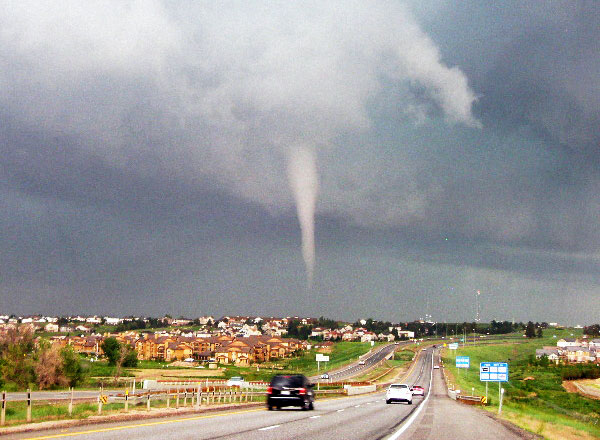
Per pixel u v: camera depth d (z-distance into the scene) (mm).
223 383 73125
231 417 27594
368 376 149875
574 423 45750
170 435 18547
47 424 20828
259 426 22609
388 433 21891
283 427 22500
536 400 86750
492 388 134250
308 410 35250
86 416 24844
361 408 40375
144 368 165375
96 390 77250
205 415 28844
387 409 39531
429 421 28844
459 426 26141
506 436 21938
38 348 89688
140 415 25984
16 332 90688
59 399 49094
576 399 110562
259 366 198250
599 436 34250
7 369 85000
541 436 22391
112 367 160125
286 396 33875
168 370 158000
